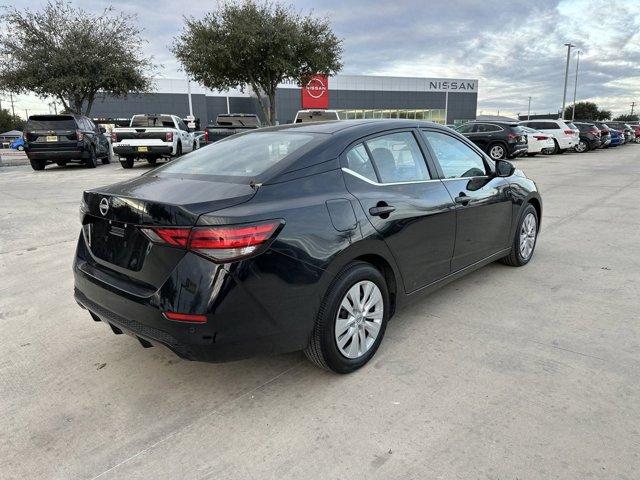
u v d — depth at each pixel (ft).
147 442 8.16
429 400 9.02
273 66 67.00
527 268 16.44
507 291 14.32
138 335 8.66
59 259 18.78
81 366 10.67
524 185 15.99
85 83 69.87
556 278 15.38
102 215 9.20
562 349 10.76
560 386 9.32
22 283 16.12
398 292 10.98
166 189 9.16
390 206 10.34
